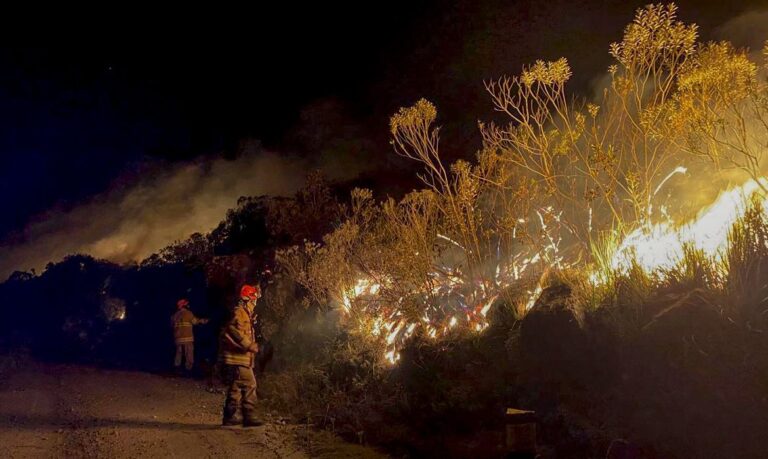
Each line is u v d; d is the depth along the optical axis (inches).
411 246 394.6
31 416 423.5
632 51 339.0
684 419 227.6
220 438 357.4
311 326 470.3
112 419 410.3
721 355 223.8
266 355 501.0
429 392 332.2
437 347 351.3
